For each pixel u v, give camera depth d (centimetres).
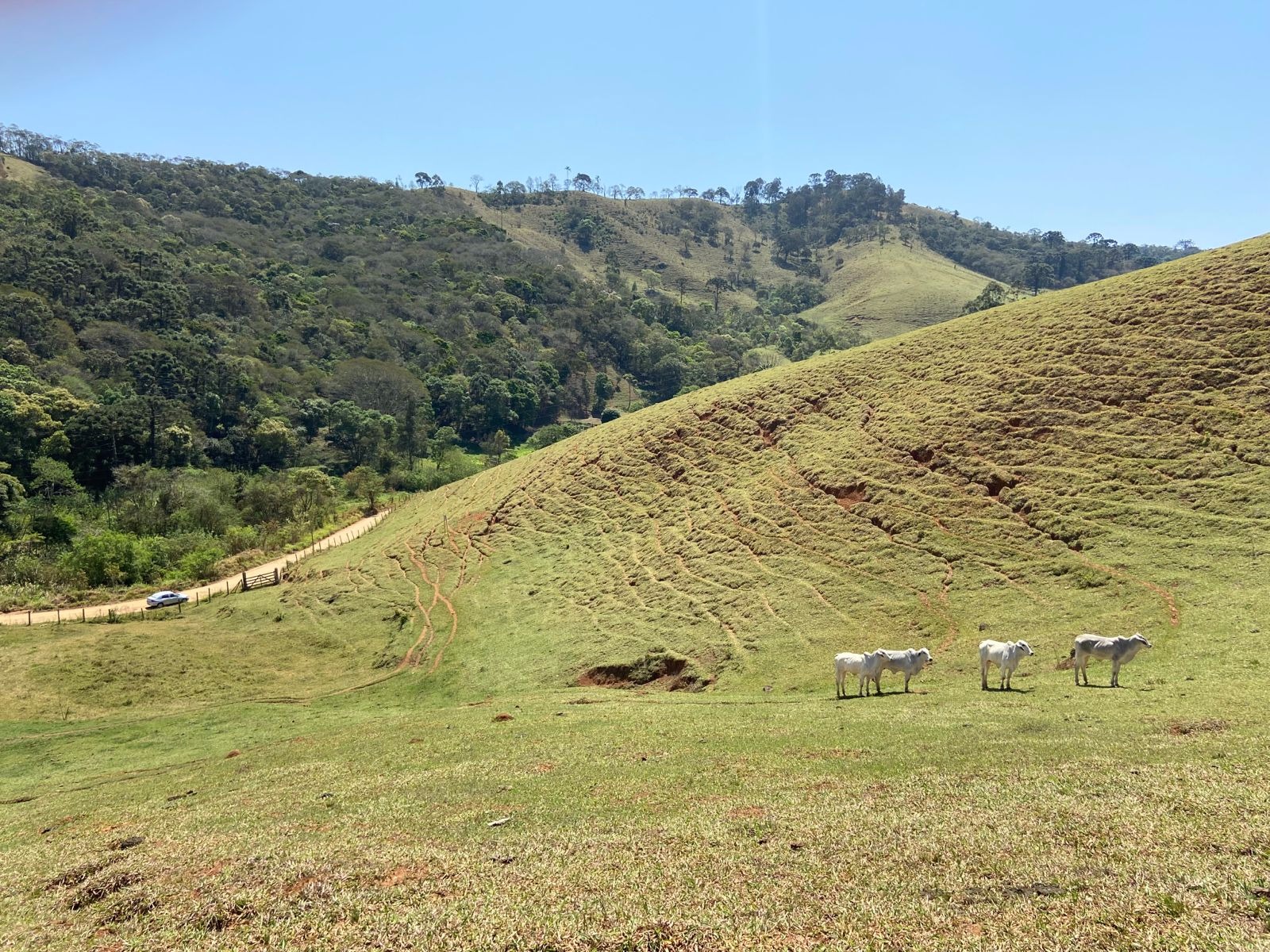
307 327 17575
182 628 5931
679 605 4706
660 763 2020
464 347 18412
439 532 7756
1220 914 977
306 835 1694
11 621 6300
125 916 1347
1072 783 1498
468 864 1405
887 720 2262
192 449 12056
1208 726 1812
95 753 3528
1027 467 4622
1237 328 4909
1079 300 6272
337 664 5391
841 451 5719
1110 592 3462
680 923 1095
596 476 7306
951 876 1166
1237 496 3750
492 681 4434
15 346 12188
